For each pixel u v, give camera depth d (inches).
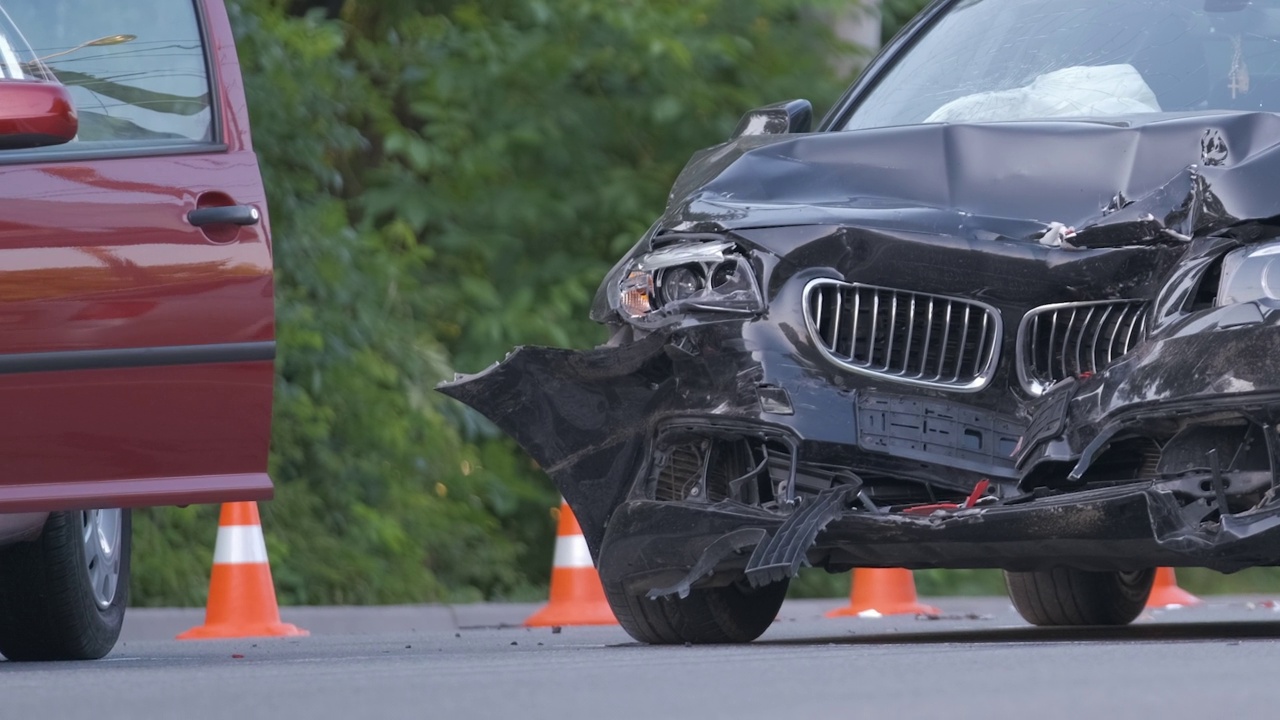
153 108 643.5
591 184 1823.3
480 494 1617.9
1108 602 863.1
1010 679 424.8
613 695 403.5
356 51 1841.8
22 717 391.9
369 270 1611.7
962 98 739.4
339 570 1395.2
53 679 525.3
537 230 1806.1
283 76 1574.8
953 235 611.5
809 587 1689.2
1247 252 565.9
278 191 1535.4
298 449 1443.2
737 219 632.4
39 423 610.5
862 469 606.5
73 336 612.1
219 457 626.5
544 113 1818.4
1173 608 1258.0
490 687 430.3
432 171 1793.8
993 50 756.0
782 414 610.2
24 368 607.5
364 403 1512.1
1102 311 598.2
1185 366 555.8
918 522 588.4
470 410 1599.4
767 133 737.6
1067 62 732.7
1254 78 693.9
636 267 647.1
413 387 1551.4
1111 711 359.6
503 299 1740.9
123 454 618.2
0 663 713.0
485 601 1545.3
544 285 1766.7
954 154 633.6
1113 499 559.8
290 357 1478.8
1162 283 587.2
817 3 1897.1
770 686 417.7
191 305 622.2
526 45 1807.3
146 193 626.2
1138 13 738.8
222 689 447.2
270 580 1048.8
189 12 660.7
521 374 658.2
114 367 614.9
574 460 658.2
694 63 1857.8
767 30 1947.6
